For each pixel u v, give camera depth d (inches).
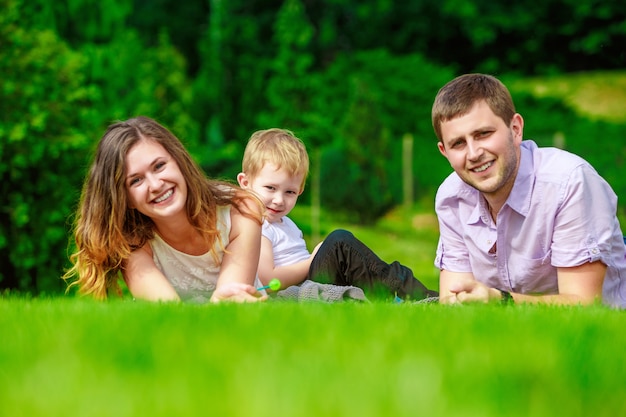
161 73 714.2
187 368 70.0
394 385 61.7
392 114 1109.7
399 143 848.9
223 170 820.6
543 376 69.2
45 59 425.1
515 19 1239.5
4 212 404.2
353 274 220.8
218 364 71.9
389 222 809.5
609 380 72.1
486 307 142.5
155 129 188.4
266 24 1175.6
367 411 53.9
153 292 191.8
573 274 190.1
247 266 198.7
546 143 812.6
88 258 192.4
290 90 1042.7
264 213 203.3
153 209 185.2
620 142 1005.8
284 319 104.6
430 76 1127.6
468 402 57.2
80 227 191.8
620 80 1216.8
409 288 224.1
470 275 212.1
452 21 1251.8
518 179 189.3
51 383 64.1
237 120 1064.2
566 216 187.0
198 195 189.5
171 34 1232.8
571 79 1233.4
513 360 75.5
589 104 1168.2
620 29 1219.2
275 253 240.8
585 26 1239.5
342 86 1080.8
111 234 188.7
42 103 415.5
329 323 101.2
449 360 74.2
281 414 53.3
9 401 59.8
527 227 191.9
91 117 438.0
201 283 205.5
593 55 1259.8
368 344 83.2
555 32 1253.1
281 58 1051.9
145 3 1254.3
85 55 540.1
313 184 807.1
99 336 87.9
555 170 188.2
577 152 796.0
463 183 201.5
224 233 196.4
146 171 184.1
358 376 66.8
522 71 1267.2
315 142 1027.3
